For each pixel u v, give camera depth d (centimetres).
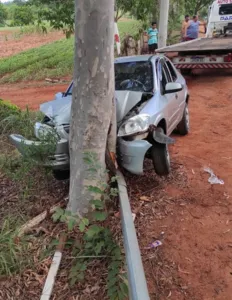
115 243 402
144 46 1948
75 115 428
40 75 1720
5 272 383
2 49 2914
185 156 663
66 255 408
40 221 470
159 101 579
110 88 425
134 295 286
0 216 493
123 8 1470
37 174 584
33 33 3691
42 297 351
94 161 430
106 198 432
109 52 407
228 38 1644
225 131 816
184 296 349
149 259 396
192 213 475
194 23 2116
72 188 448
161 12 1548
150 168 599
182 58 1362
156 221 461
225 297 345
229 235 431
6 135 763
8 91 1489
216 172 589
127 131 485
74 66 416
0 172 621
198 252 405
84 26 390
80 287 366
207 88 1273
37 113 868
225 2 1722
